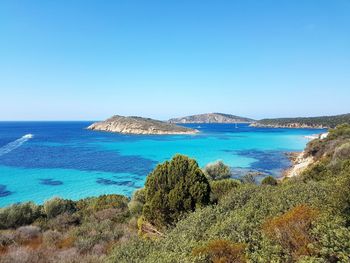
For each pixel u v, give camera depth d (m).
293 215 7.31
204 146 108.56
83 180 52.38
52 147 105.38
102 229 19.91
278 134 177.25
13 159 75.69
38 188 46.06
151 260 9.11
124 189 46.34
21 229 19.62
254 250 7.33
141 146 109.19
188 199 17.08
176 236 10.93
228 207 12.72
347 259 5.34
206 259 7.25
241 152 90.94
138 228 19.02
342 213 7.11
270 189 13.84
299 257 6.04
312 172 26.98
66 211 25.05
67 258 14.38
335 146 53.00
